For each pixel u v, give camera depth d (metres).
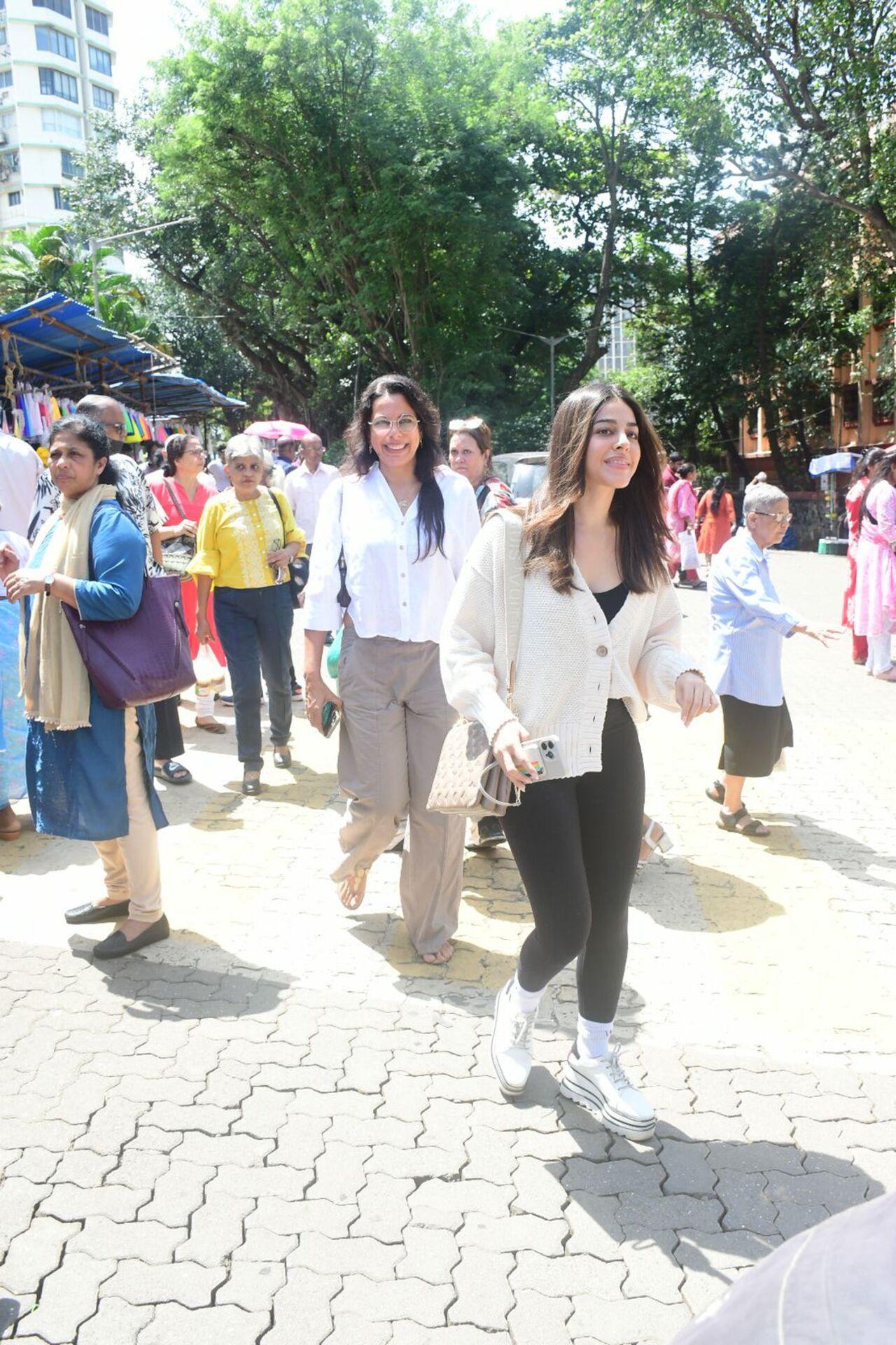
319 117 30.30
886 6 22.52
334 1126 2.88
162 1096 2.99
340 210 30.92
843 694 8.88
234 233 34.72
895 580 9.42
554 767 2.63
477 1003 3.57
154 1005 3.49
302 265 34.03
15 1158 2.72
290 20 30.16
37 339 13.03
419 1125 2.90
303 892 4.47
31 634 3.64
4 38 78.56
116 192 38.03
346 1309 2.27
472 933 4.12
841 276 28.81
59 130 81.06
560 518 2.66
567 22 33.59
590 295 38.97
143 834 3.80
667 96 26.22
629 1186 2.67
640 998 3.64
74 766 3.65
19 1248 2.43
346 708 3.76
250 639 5.78
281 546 5.84
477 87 31.69
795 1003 3.63
